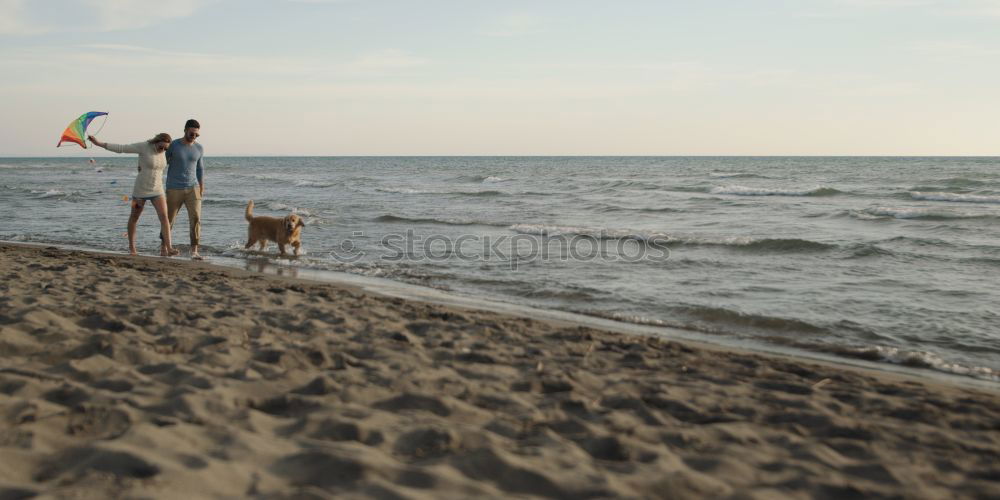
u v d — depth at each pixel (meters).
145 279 6.23
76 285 5.60
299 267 8.45
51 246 10.13
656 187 27.83
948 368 4.56
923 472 2.45
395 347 4.05
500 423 2.77
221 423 2.55
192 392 2.84
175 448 2.23
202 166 9.04
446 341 4.29
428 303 6.32
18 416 2.46
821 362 4.68
